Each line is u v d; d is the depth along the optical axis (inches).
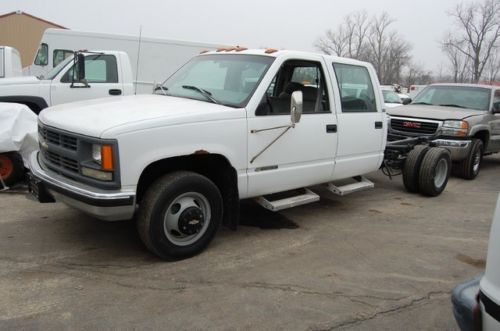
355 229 220.8
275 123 189.3
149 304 140.6
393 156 288.0
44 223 205.5
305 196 212.8
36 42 1533.0
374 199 280.1
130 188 152.9
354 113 229.3
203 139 167.6
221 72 204.1
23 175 259.6
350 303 147.3
